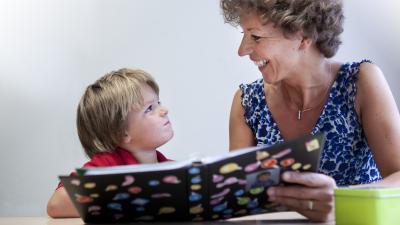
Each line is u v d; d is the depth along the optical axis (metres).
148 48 1.87
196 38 1.87
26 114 1.83
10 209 1.82
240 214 0.82
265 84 1.34
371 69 1.20
